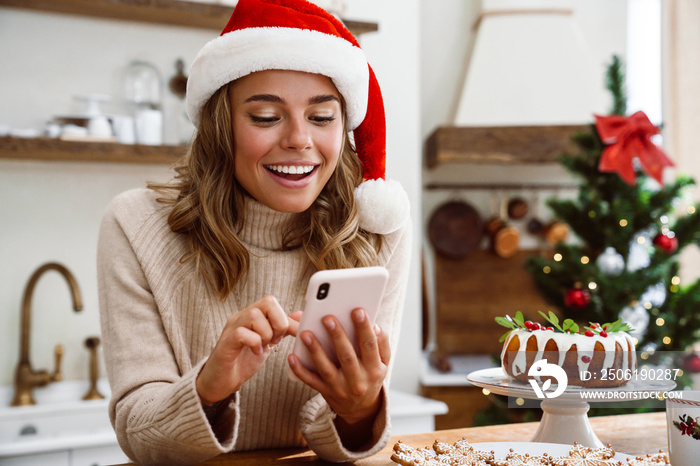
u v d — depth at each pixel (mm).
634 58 3635
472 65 3328
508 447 821
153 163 2537
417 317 2803
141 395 870
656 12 3633
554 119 3260
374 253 1085
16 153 2223
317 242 1057
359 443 876
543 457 768
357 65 962
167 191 1077
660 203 2531
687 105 3340
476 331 3447
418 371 2795
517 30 3346
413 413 2186
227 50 915
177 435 781
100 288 1029
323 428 845
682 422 715
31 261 2406
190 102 1013
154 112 2410
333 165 961
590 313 2469
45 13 2412
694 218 2523
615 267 2506
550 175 3551
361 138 1102
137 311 972
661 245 2453
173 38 2592
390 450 933
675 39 3402
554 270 2510
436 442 833
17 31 2383
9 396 2320
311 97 914
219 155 1000
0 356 2359
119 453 1919
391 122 2773
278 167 929
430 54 3553
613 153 2418
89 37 2471
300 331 738
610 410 2195
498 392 904
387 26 2773
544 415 907
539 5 3375
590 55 3344
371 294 739
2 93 2367
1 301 2365
